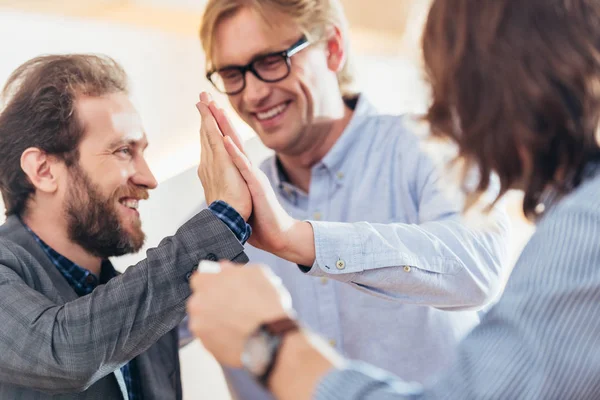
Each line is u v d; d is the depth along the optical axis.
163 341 1.38
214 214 1.12
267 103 1.57
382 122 1.66
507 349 0.67
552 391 0.65
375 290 1.32
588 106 0.71
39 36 1.87
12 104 1.29
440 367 1.54
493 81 0.75
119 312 1.07
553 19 0.72
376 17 2.52
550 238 0.69
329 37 1.63
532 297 0.67
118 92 1.33
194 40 2.08
